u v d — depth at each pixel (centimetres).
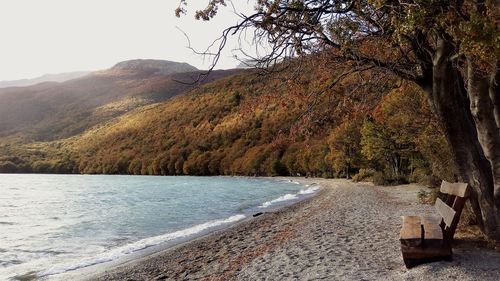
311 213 1955
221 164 11306
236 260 981
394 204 1967
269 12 591
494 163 664
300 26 621
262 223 1822
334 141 5878
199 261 1080
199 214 2644
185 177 11269
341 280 640
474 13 475
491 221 673
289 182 7288
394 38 616
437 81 670
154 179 10256
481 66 620
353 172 6975
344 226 1288
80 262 1300
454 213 618
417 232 652
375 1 514
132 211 3031
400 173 4409
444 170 1383
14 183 8700
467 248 690
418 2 491
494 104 676
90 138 17175
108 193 5406
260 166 10112
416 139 1962
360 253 823
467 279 545
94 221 2506
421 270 601
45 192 5872
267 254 971
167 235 1795
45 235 2028
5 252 1570
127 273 1059
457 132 683
